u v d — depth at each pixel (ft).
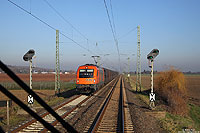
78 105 52.03
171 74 92.17
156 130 33.88
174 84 90.12
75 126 32.96
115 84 148.77
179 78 90.63
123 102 59.67
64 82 175.63
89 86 73.00
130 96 80.02
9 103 34.60
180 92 88.12
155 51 48.85
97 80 77.51
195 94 121.80
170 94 76.79
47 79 231.71
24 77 250.78
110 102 60.49
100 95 78.74
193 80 253.44
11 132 27.99
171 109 64.08
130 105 56.54
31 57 42.45
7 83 164.76
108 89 105.91
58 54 84.74
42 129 29.50
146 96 88.63
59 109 47.60
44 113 39.73
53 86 146.61
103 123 35.40
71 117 39.65
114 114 43.45
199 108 79.61
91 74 73.87
